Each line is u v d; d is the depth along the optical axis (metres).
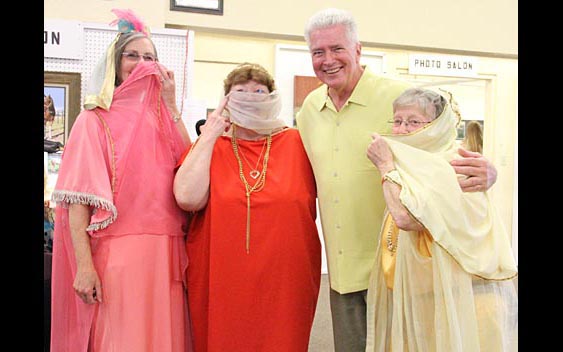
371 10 4.11
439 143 1.74
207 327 2.06
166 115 2.09
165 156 2.05
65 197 1.85
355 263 2.02
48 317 2.16
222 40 4.12
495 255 1.66
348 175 2.01
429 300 1.65
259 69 2.11
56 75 3.29
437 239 1.56
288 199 2.01
